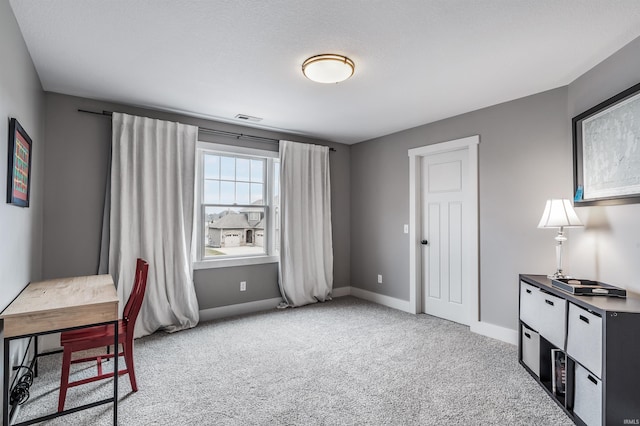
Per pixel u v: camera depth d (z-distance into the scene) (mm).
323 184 4867
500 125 3363
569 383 2062
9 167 1865
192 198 3740
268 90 3072
